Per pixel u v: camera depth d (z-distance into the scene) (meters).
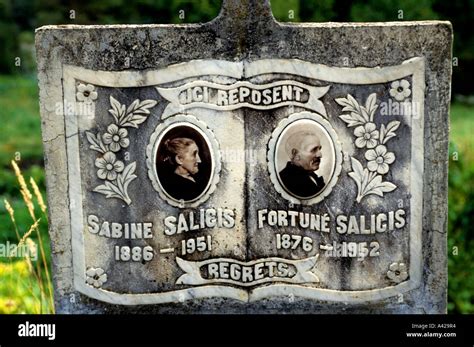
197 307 2.73
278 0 6.93
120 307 2.74
